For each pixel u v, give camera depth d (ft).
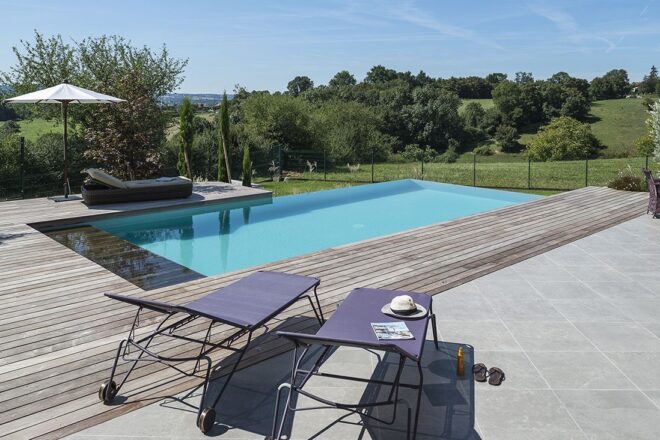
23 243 24.06
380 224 36.19
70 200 35.40
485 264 21.11
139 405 10.38
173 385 11.19
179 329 14.08
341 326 10.50
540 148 133.80
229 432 9.52
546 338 13.83
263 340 13.53
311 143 87.51
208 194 39.63
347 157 92.17
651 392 11.03
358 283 18.51
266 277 13.82
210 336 13.66
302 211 40.14
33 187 50.72
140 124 42.27
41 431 9.43
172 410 10.21
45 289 17.40
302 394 10.23
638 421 9.94
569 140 131.95
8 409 10.12
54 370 11.74
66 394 10.73
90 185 34.63
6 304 15.92
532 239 25.57
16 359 12.23
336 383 11.37
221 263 25.49
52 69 55.26
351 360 12.46
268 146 69.56
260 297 12.15
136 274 21.83
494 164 92.94
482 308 16.08
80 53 56.65
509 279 19.10
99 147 42.45
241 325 10.25
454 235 26.45
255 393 10.93
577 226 28.73
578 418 10.04
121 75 46.91
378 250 23.32
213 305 11.48
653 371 11.97
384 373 11.83
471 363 12.37
